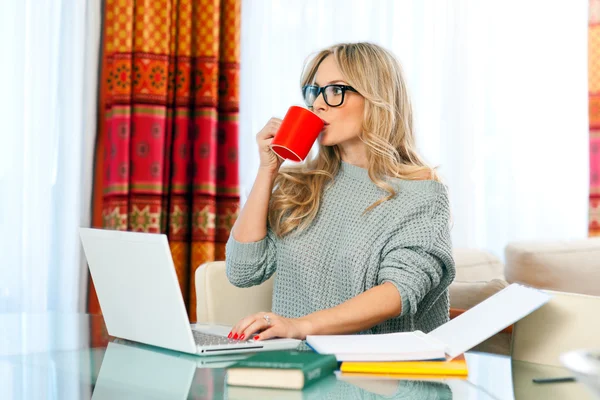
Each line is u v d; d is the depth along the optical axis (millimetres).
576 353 740
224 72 3574
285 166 1795
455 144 3844
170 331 1265
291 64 3705
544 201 3912
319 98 1698
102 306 1438
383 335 1222
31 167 3260
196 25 3502
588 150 3861
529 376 1128
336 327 1371
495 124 3902
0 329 1530
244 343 1266
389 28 3779
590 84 3744
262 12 3674
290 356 1083
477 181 3900
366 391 986
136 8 3379
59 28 3307
